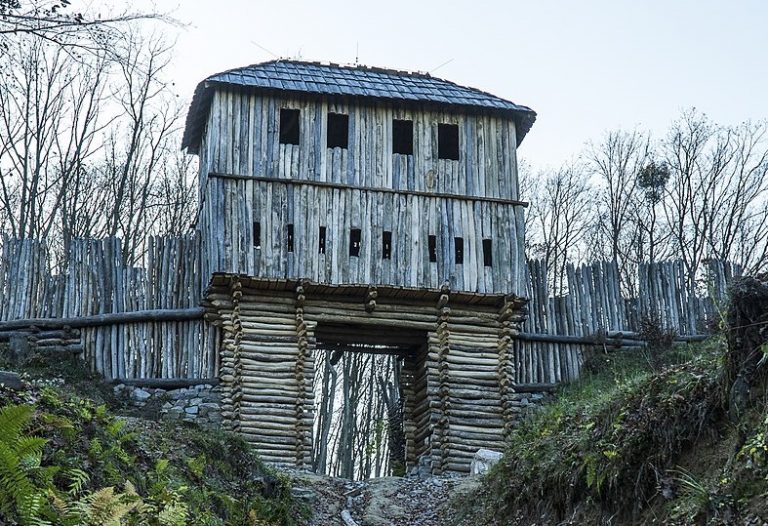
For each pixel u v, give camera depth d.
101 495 10.43
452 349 28.14
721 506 11.59
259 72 29.38
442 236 28.61
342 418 44.91
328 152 28.59
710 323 15.19
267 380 26.89
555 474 14.97
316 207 28.08
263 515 17.20
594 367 28.86
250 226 27.50
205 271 27.83
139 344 27.09
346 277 27.67
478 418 27.72
